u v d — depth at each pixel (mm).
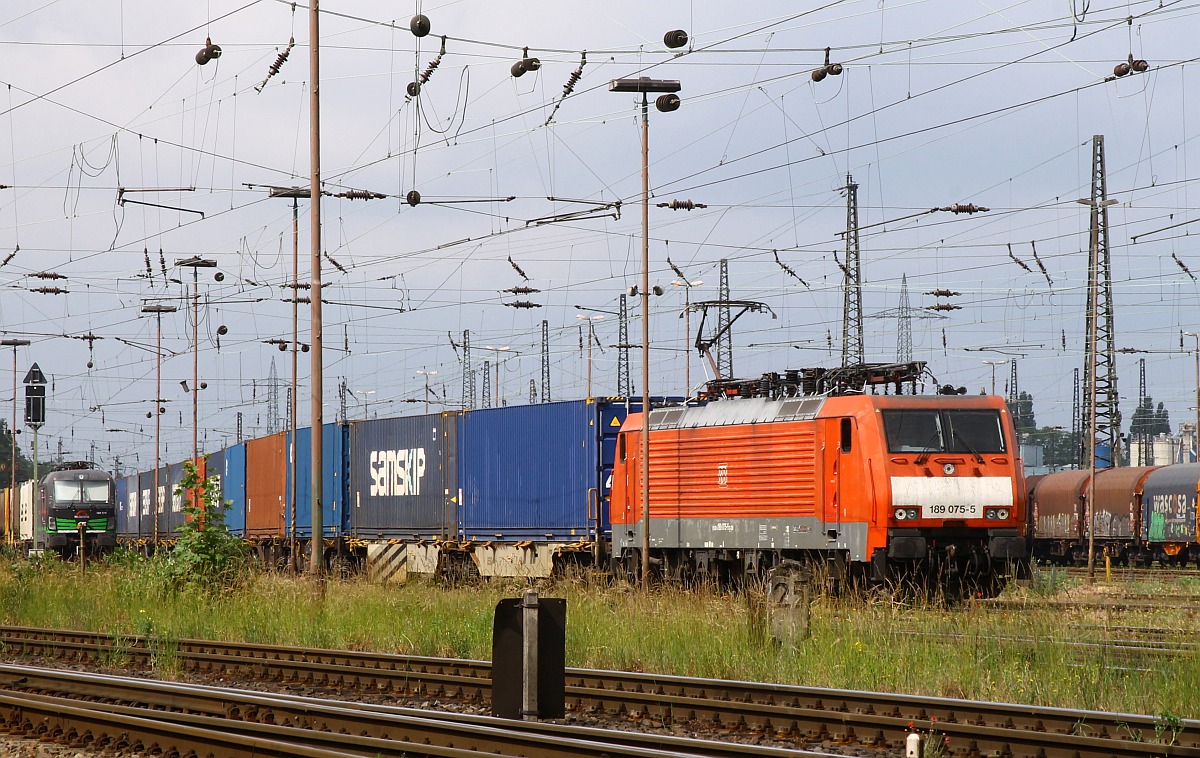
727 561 40062
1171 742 16516
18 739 18266
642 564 40844
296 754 15141
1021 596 36312
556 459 46969
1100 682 20875
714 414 40938
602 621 28875
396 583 49469
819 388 38719
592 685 22375
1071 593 43406
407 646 28562
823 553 36562
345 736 16266
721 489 39969
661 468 42281
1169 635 26609
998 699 20516
